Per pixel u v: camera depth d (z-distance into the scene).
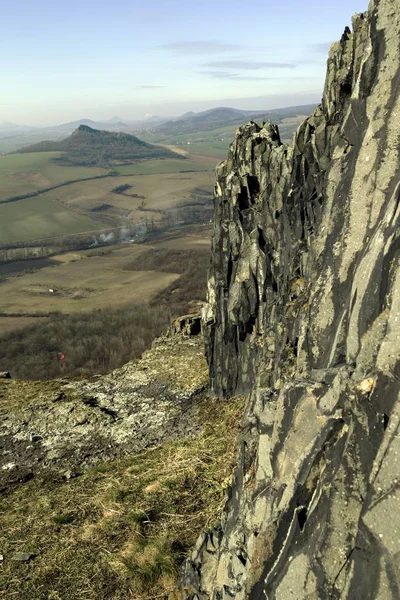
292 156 14.66
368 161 9.70
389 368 6.21
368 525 5.54
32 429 20.42
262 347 15.59
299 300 11.86
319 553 5.88
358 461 6.02
